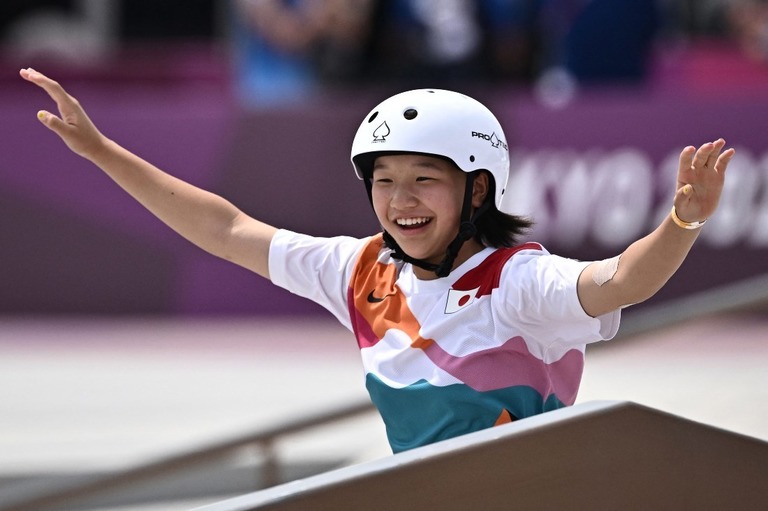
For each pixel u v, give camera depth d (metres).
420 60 34.28
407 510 8.34
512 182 32.22
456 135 10.62
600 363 27.28
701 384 24.22
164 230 34.47
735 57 40.16
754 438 9.43
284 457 21.38
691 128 31.55
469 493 8.50
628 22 34.06
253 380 27.98
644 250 9.27
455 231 10.85
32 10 43.62
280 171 33.66
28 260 34.88
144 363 29.89
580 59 34.38
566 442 8.77
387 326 10.98
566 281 9.80
